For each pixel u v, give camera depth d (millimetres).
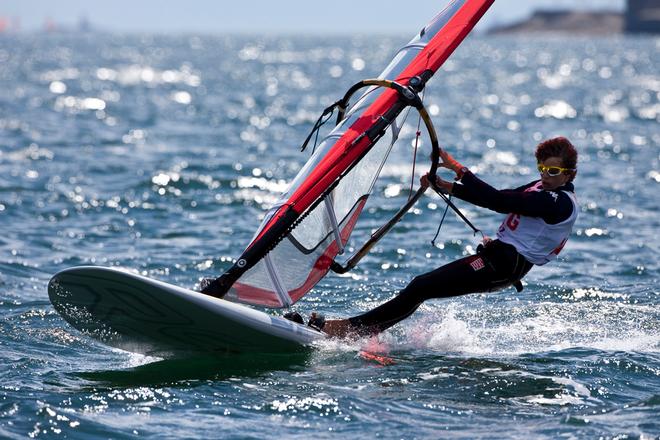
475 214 47344
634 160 70625
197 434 19281
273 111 118312
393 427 19844
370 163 28281
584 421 20172
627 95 162125
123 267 36062
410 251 38938
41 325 27859
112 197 50906
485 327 28188
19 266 35750
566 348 25938
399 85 26234
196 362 24594
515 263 24594
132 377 23188
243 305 25734
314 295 32000
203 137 84562
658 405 21234
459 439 19203
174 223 44938
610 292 32438
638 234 43281
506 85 191875
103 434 19234
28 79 186375
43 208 47625
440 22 29250
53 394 21516
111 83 182750
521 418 20484
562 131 94562
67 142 76875
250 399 21422
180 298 22281
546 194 24172
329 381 22859
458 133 90750
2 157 65812
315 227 27047
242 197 52219
